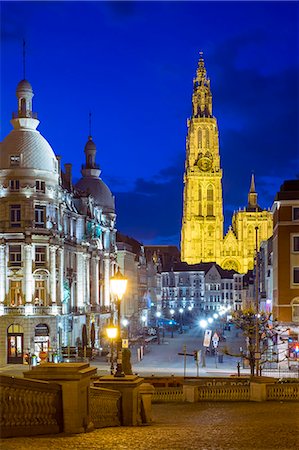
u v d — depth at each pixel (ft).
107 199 463.83
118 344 112.78
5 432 72.74
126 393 107.04
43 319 320.91
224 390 175.32
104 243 452.76
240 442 76.43
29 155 326.44
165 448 69.10
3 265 321.32
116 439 76.84
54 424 81.46
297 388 171.32
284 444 75.05
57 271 335.67
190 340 520.42
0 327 317.22
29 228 321.11
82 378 84.64
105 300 441.68
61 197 347.56
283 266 319.68
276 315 323.57
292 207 320.91
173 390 176.45
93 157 470.39
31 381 77.82
